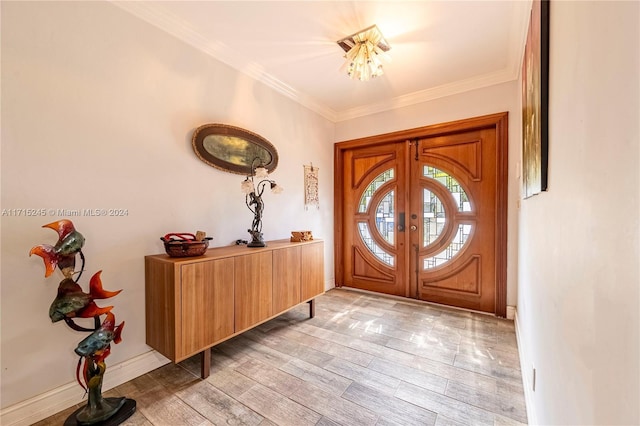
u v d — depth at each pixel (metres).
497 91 2.79
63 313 1.35
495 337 2.36
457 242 3.12
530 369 1.46
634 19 0.41
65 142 1.56
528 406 1.45
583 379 0.63
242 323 2.06
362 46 2.16
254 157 2.66
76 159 1.60
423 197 3.31
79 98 1.61
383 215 3.62
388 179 3.57
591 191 0.60
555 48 0.94
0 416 1.36
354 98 3.35
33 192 1.46
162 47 1.99
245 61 2.52
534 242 1.43
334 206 3.91
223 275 1.93
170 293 1.69
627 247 0.43
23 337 1.44
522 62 2.19
